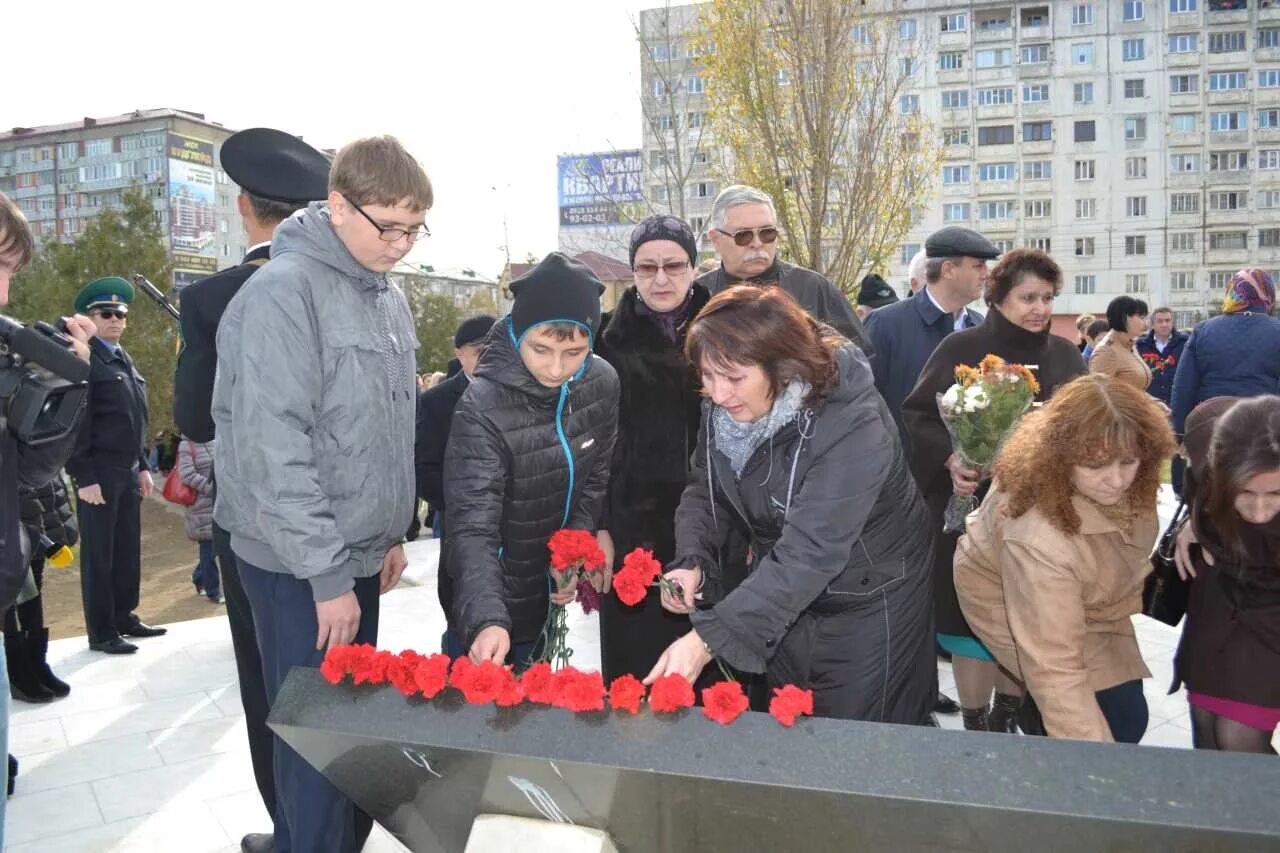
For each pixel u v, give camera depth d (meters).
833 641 2.08
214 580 7.31
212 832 2.93
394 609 5.72
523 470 2.38
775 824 1.40
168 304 4.05
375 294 2.29
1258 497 1.94
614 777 1.42
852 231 12.33
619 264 20.86
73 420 2.02
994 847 1.29
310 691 1.71
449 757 1.54
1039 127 53.94
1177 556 2.29
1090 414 1.93
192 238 58.97
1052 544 1.98
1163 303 53.78
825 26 11.55
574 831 1.57
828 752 1.38
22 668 4.05
